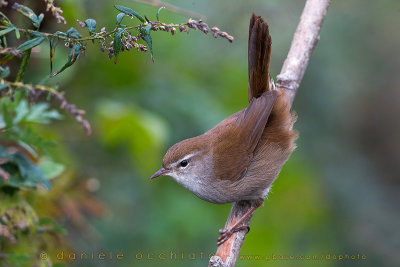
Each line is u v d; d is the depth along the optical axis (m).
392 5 15.24
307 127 16.02
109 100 10.39
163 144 11.15
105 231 10.46
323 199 15.34
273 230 12.74
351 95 19.17
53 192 7.56
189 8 12.04
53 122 9.70
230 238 7.69
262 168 8.14
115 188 10.60
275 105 8.12
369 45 17.38
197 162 8.09
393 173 21.77
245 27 13.18
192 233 11.21
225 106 12.25
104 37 4.95
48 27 6.67
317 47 15.82
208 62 12.81
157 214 11.03
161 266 10.88
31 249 6.44
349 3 15.46
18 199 6.40
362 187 17.45
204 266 11.18
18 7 4.86
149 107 11.01
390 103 20.77
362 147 22.03
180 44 11.87
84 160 10.40
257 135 7.98
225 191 8.07
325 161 16.47
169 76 11.52
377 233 16.39
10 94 5.31
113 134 9.91
